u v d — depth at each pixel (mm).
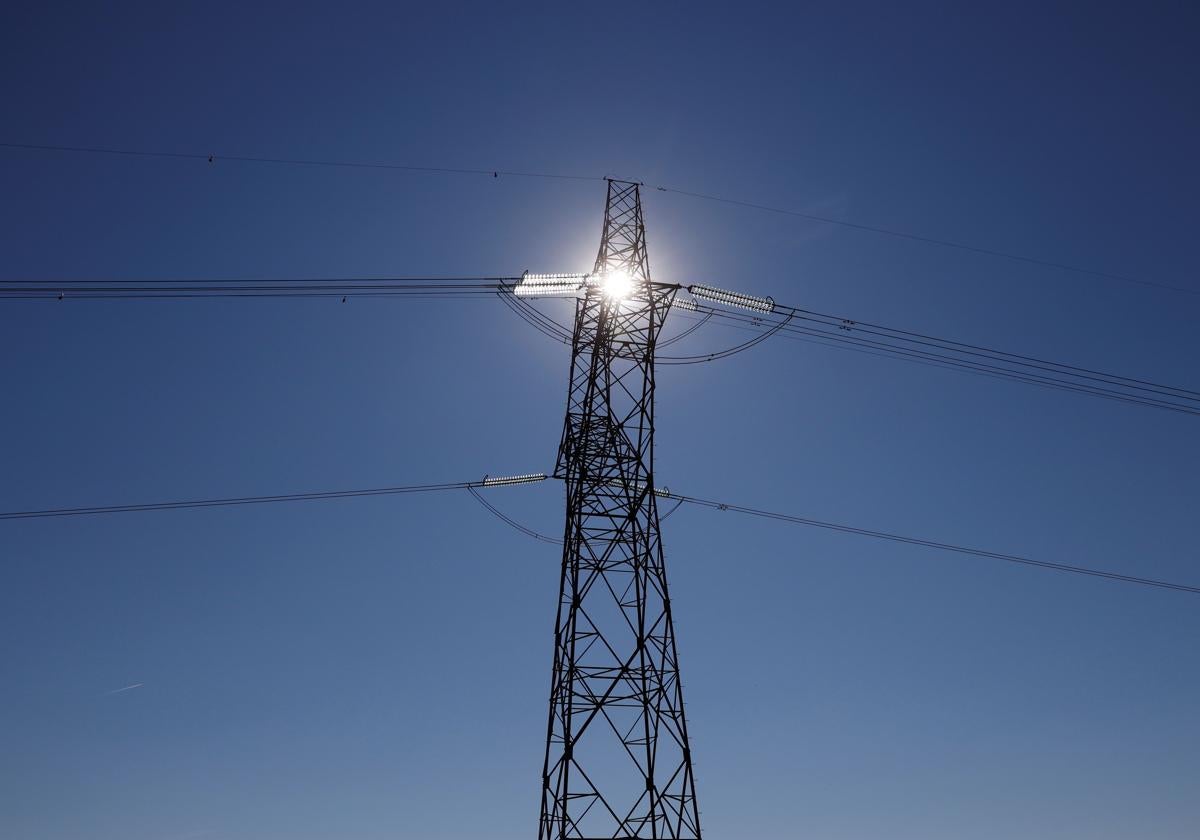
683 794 44062
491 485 64875
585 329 53312
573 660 45969
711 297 53875
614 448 50875
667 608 47500
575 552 48531
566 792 43656
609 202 55562
